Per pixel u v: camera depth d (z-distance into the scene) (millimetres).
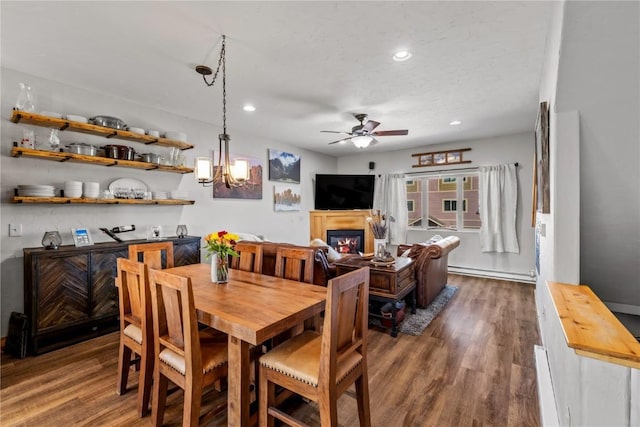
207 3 1846
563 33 1473
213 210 4582
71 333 3000
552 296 1573
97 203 3213
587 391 1077
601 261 2045
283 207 5898
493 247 5484
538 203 2926
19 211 2832
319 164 6938
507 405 1988
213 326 1587
